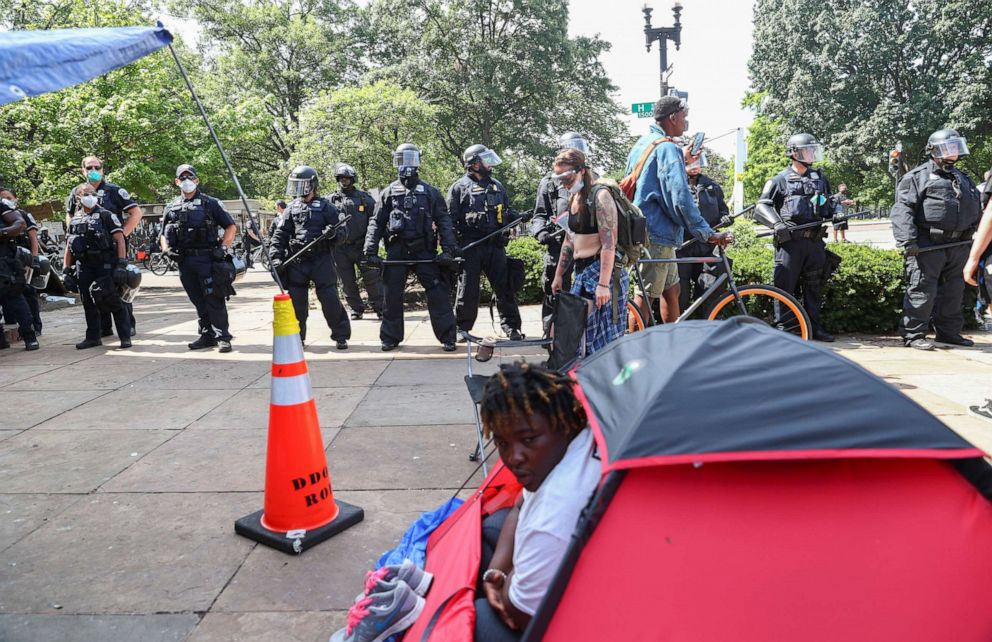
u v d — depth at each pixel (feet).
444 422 16.46
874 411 5.18
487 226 24.32
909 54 159.43
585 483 5.78
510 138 139.95
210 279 25.16
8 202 26.66
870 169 169.99
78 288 27.30
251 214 10.93
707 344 5.90
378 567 9.00
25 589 9.71
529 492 6.26
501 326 25.98
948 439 5.08
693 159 23.48
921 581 5.11
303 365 10.95
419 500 12.28
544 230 22.89
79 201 26.50
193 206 25.07
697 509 5.09
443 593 6.99
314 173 24.84
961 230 21.63
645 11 49.37
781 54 175.32
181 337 29.76
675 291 19.24
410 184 23.84
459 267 23.86
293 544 10.45
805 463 5.13
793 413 5.20
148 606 9.23
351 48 141.79
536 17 131.95
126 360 24.86
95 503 12.50
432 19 133.28
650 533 5.10
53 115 53.83
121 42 9.52
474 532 7.64
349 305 33.27
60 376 22.57
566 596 5.17
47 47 8.60
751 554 5.08
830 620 5.10
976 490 5.09
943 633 5.14
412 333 28.45
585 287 14.87
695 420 5.18
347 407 17.88
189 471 13.92
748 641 5.11
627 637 5.16
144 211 103.04
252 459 14.51
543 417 5.92
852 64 164.14
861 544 5.10
